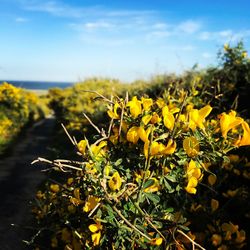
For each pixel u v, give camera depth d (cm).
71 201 191
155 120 178
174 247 183
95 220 170
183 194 195
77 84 1814
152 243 165
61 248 262
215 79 670
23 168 992
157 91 815
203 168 181
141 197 162
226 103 599
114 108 185
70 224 201
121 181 165
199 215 245
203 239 239
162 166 166
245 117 548
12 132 1612
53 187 340
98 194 162
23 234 504
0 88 1681
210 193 285
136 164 175
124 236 166
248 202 291
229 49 667
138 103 184
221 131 172
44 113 3388
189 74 756
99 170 163
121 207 164
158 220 165
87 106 1280
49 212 254
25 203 671
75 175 177
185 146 165
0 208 643
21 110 1802
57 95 2939
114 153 179
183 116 174
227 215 274
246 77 621
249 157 358
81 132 923
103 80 1705
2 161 1099
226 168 314
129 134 172
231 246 234
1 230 529
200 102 442
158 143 174
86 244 180
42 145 1447
